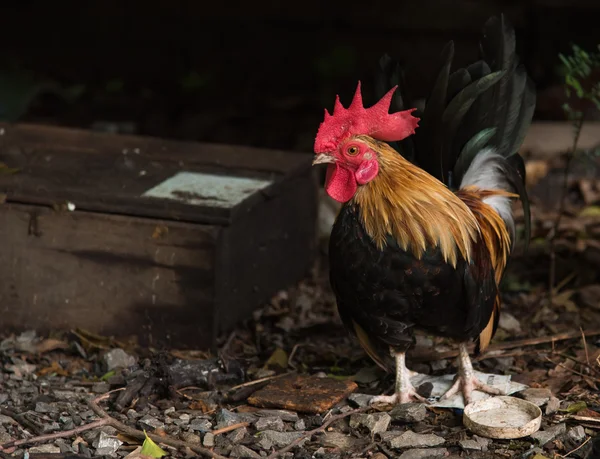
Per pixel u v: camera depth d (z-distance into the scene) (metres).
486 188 4.43
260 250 5.34
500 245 4.30
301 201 5.80
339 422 4.18
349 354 4.93
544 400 4.22
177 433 4.09
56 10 10.89
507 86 4.48
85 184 5.21
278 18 10.55
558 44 9.62
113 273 4.97
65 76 10.09
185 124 8.86
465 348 4.32
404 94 4.44
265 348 5.07
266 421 4.13
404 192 3.90
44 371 4.77
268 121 8.99
